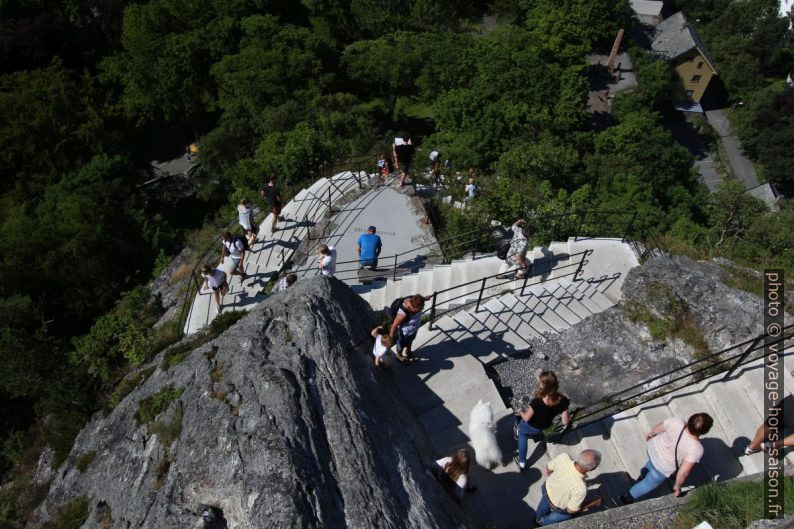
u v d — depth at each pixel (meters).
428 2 60.66
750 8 73.50
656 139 45.44
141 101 47.59
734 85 67.75
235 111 44.19
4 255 30.75
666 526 7.07
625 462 8.61
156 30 49.88
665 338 10.37
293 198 21.05
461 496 7.82
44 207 36.59
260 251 17.70
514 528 7.97
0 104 40.53
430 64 48.94
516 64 44.31
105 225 32.91
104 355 17.20
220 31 48.59
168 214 41.97
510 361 10.90
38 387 16.66
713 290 10.61
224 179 39.16
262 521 6.86
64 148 41.47
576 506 7.20
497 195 19.62
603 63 64.56
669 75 62.03
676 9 82.19
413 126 54.22
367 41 55.16
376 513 6.83
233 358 9.87
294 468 7.20
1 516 14.74
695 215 41.97
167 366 13.09
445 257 17.14
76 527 10.86
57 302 30.91
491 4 70.00
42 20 50.59
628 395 9.74
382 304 13.91
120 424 12.49
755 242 24.58
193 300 16.08
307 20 64.12
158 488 8.95
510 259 13.04
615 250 13.91
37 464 15.88
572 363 10.65
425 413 9.73
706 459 8.18
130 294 19.53
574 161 31.69
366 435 7.79
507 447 9.06
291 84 46.41
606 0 58.97
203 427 8.91
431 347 11.07
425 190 21.48
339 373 8.72
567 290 12.64
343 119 38.84
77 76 53.31
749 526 6.71
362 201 20.27
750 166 61.03
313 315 9.73
